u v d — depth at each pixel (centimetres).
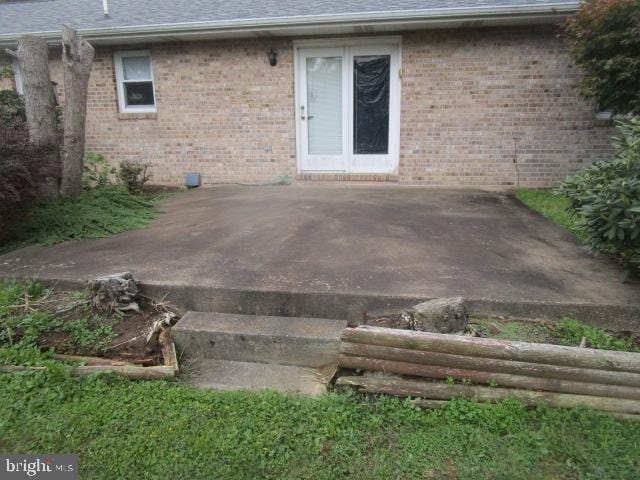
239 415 226
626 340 266
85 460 203
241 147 786
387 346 238
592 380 219
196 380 263
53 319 303
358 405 231
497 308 287
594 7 518
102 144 829
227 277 334
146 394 244
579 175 358
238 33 707
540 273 336
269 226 484
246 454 202
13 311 312
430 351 233
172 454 203
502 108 696
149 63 794
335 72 745
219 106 777
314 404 232
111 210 518
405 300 293
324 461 198
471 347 228
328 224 485
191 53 764
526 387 225
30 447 211
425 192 672
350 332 242
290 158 776
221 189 748
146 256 390
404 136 733
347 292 301
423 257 374
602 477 183
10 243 436
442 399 230
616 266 349
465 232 449
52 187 503
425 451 202
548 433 207
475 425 216
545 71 673
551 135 693
